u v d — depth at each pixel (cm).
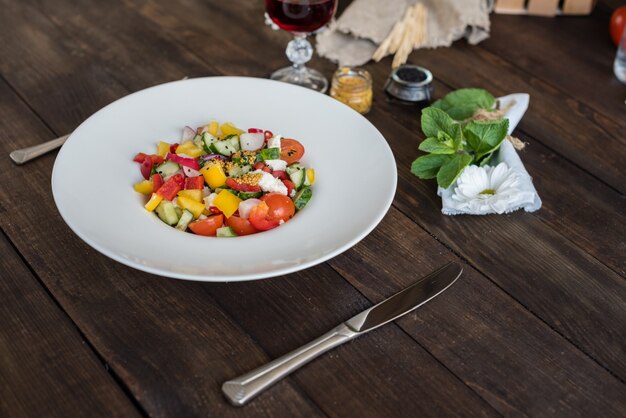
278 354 62
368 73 89
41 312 65
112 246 64
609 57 103
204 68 95
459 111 85
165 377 60
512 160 79
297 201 72
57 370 61
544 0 110
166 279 68
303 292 67
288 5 85
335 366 61
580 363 63
